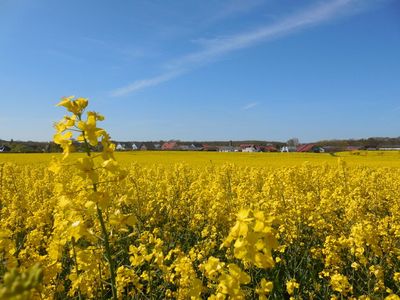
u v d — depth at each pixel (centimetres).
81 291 467
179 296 467
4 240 397
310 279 648
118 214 353
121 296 486
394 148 7275
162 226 945
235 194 1138
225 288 294
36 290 362
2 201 1066
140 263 496
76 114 329
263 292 310
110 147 332
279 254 704
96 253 416
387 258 666
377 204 1136
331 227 778
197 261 643
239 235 283
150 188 1307
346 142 7875
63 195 347
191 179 1563
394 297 434
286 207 890
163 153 4662
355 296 584
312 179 1492
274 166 2647
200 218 853
